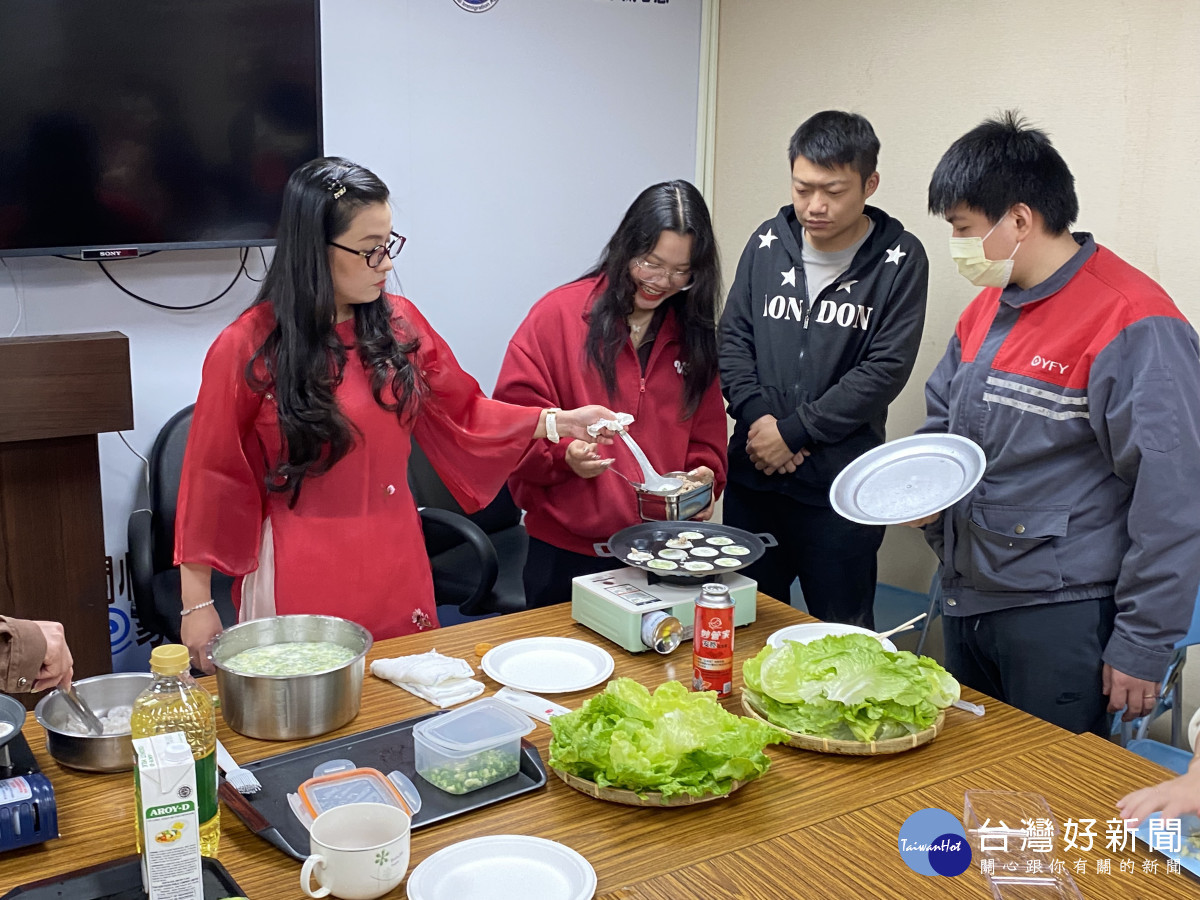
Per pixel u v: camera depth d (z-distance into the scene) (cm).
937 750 154
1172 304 194
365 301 196
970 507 213
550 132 370
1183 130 266
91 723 146
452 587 297
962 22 310
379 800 133
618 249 222
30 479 267
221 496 194
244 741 152
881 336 264
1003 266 203
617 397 234
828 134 251
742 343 288
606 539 239
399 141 342
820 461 274
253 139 308
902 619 349
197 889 112
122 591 326
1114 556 201
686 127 399
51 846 127
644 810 138
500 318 375
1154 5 266
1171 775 147
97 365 265
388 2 330
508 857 125
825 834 132
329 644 171
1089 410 196
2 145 277
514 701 164
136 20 285
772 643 179
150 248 302
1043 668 209
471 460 223
